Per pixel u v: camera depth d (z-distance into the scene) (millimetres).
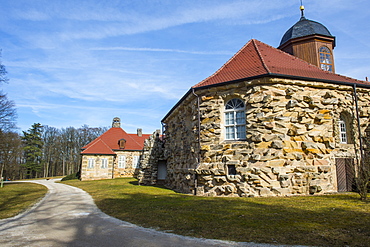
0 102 27906
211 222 7988
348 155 14820
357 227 6965
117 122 48531
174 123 22609
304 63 18188
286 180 13250
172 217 8891
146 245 6012
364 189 11391
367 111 15922
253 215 8734
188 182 16250
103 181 31719
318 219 7941
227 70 16906
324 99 14883
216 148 14711
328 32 21531
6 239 6887
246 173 13555
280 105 13922
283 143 13523
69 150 68562
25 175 61812
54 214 10695
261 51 17812
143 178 24516
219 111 15148
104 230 7598
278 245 5727
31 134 62531
